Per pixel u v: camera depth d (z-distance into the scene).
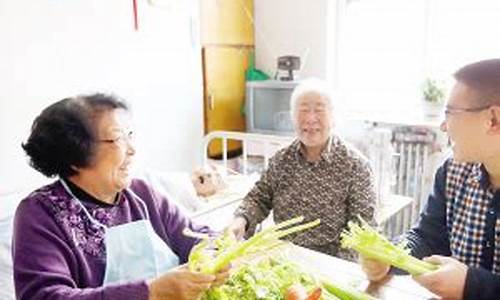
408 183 2.77
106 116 1.09
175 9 2.55
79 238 1.09
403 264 1.04
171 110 2.61
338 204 1.67
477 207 1.16
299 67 3.01
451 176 1.26
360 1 2.97
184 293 0.87
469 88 1.00
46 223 1.04
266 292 0.91
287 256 1.14
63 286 0.96
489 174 1.13
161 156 2.58
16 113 1.88
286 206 1.74
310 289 0.95
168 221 1.33
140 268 1.15
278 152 1.80
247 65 3.15
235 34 3.01
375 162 2.70
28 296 0.95
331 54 3.04
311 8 2.98
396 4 2.88
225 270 0.91
